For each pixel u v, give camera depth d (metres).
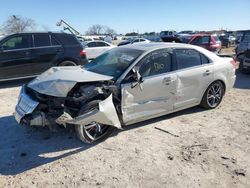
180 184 3.60
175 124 5.60
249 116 6.18
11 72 9.19
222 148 4.61
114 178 3.72
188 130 5.32
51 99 4.41
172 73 5.50
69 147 4.57
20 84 9.67
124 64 5.15
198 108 6.60
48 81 4.53
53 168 3.96
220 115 6.20
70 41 10.02
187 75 5.72
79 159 4.20
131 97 4.93
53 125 4.44
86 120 4.40
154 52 5.33
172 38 19.16
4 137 4.95
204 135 5.11
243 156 4.36
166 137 4.99
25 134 5.06
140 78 4.93
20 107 4.68
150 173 3.84
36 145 4.64
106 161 4.14
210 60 6.27
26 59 9.30
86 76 4.72
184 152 4.45
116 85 4.80
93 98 4.52
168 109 5.58
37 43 9.47
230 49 31.53
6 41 9.03
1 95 7.97
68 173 3.83
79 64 10.16
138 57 5.14
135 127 5.40
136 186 3.55
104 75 4.99
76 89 4.58
